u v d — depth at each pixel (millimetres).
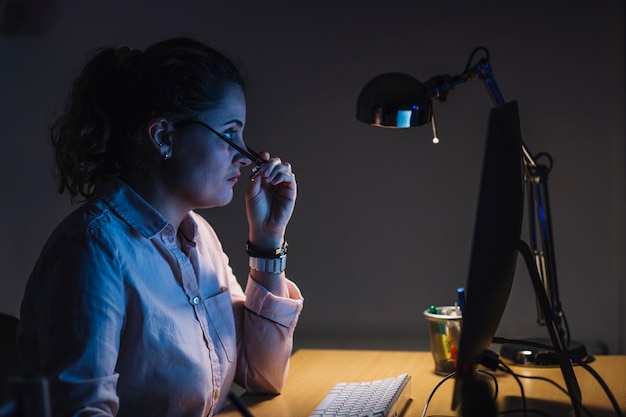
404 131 2498
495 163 960
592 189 2385
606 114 2359
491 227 961
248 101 2582
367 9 2494
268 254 1519
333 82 2533
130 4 2648
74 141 1281
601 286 2400
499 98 1694
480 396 982
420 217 2516
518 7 2396
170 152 1267
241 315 1510
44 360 1112
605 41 2346
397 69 2492
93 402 1068
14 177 2771
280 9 2547
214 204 1322
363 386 1386
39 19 2705
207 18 2598
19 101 2738
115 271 1173
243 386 1494
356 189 2547
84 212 1221
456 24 2443
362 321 2578
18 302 2811
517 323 2449
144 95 1253
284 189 1521
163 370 1217
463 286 2506
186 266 1295
